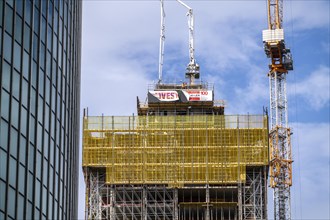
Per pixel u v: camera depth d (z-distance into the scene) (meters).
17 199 107.44
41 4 120.06
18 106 110.38
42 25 120.06
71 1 136.25
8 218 105.06
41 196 114.94
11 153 107.38
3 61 108.25
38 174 114.50
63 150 127.19
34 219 112.00
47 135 119.25
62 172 125.94
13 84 109.81
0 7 109.06
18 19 112.75
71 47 135.50
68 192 130.12
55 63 125.00
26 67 113.62
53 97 123.06
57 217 122.25
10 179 106.38
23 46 113.31
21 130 110.38
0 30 108.56
